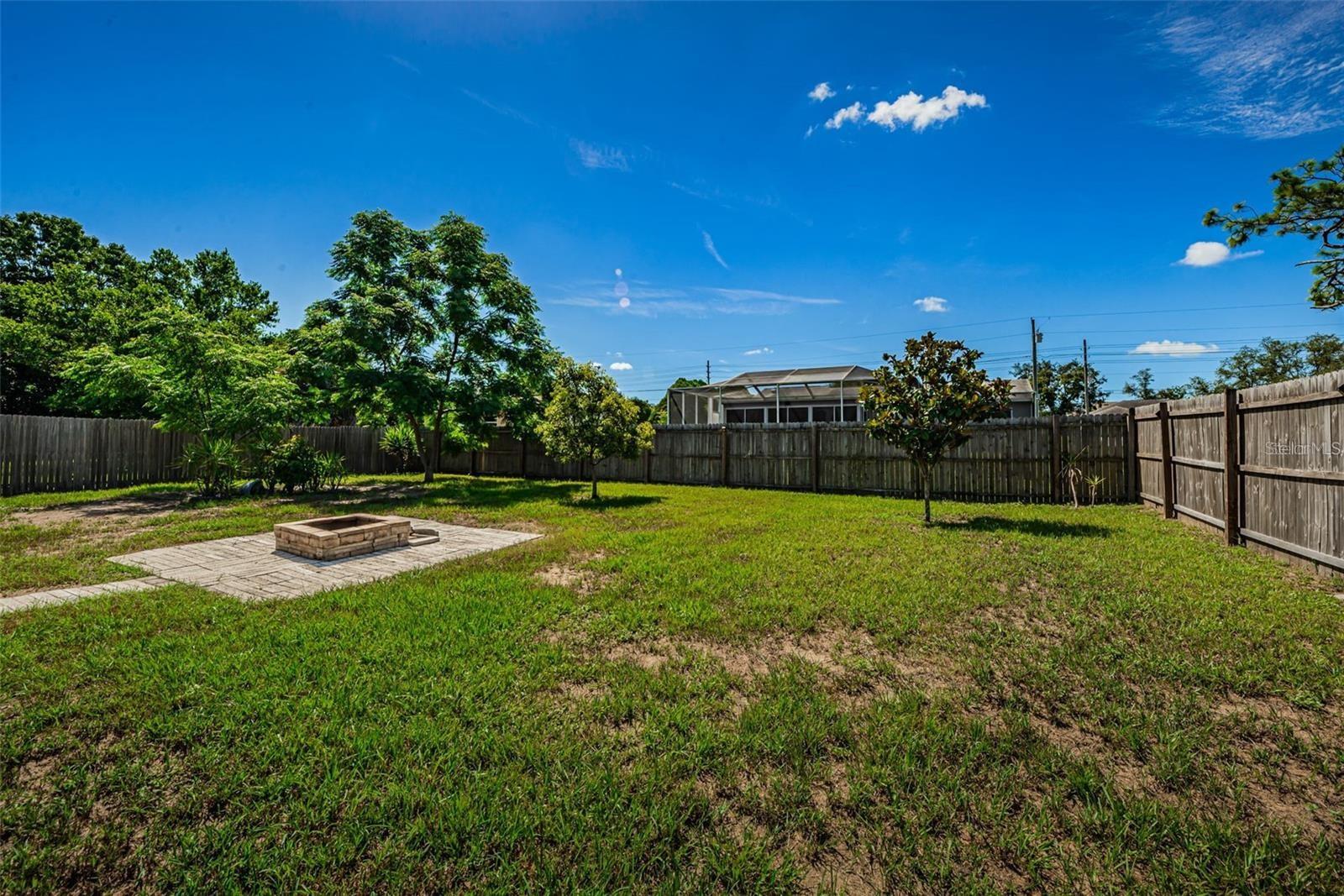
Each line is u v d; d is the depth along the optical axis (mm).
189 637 3438
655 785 1997
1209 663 2973
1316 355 28469
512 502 10211
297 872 1616
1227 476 5895
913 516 8164
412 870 1635
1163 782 2043
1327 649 3117
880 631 3529
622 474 15039
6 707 2541
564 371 10508
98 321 16422
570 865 1650
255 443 11477
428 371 13547
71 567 5344
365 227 13375
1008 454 10133
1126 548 5660
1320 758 2168
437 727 2365
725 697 2693
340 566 5492
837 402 24875
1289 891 1564
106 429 11953
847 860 1698
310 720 2430
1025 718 2453
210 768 2094
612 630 3600
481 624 3682
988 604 4023
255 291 22359
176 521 8000
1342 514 4395
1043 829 1799
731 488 12961
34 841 1735
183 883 1586
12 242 19047
